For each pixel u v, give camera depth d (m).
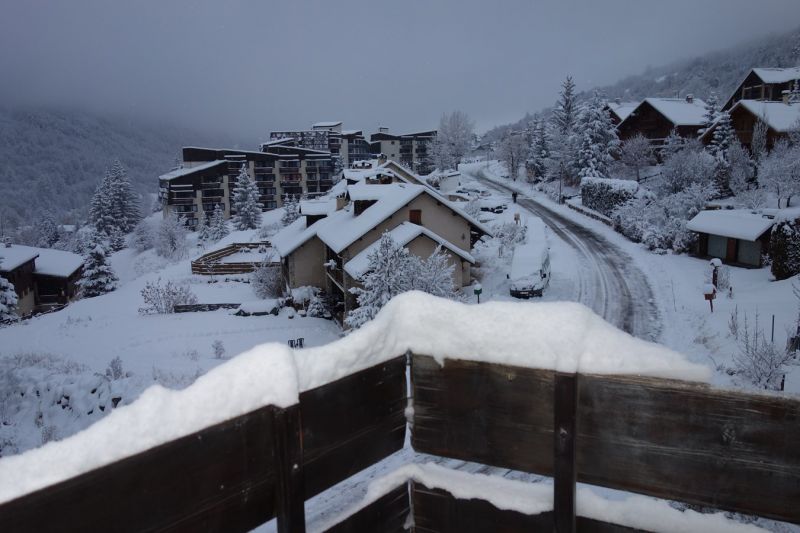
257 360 1.77
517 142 70.38
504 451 2.06
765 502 1.69
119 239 71.31
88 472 1.39
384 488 2.22
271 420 1.77
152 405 1.53
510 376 2.01
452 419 2.16
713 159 37.31
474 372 2.09
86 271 41.84
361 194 27.31
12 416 13.02
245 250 42.31
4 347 23.12
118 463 1.44
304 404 1.88
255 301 27.62
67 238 81.69
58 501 1.35
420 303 2.20
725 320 17.67
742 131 39.16
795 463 1.64
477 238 28.28
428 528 2.29
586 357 1.86
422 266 18.98
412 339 2.19
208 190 74.50
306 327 24.94
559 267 27.11
